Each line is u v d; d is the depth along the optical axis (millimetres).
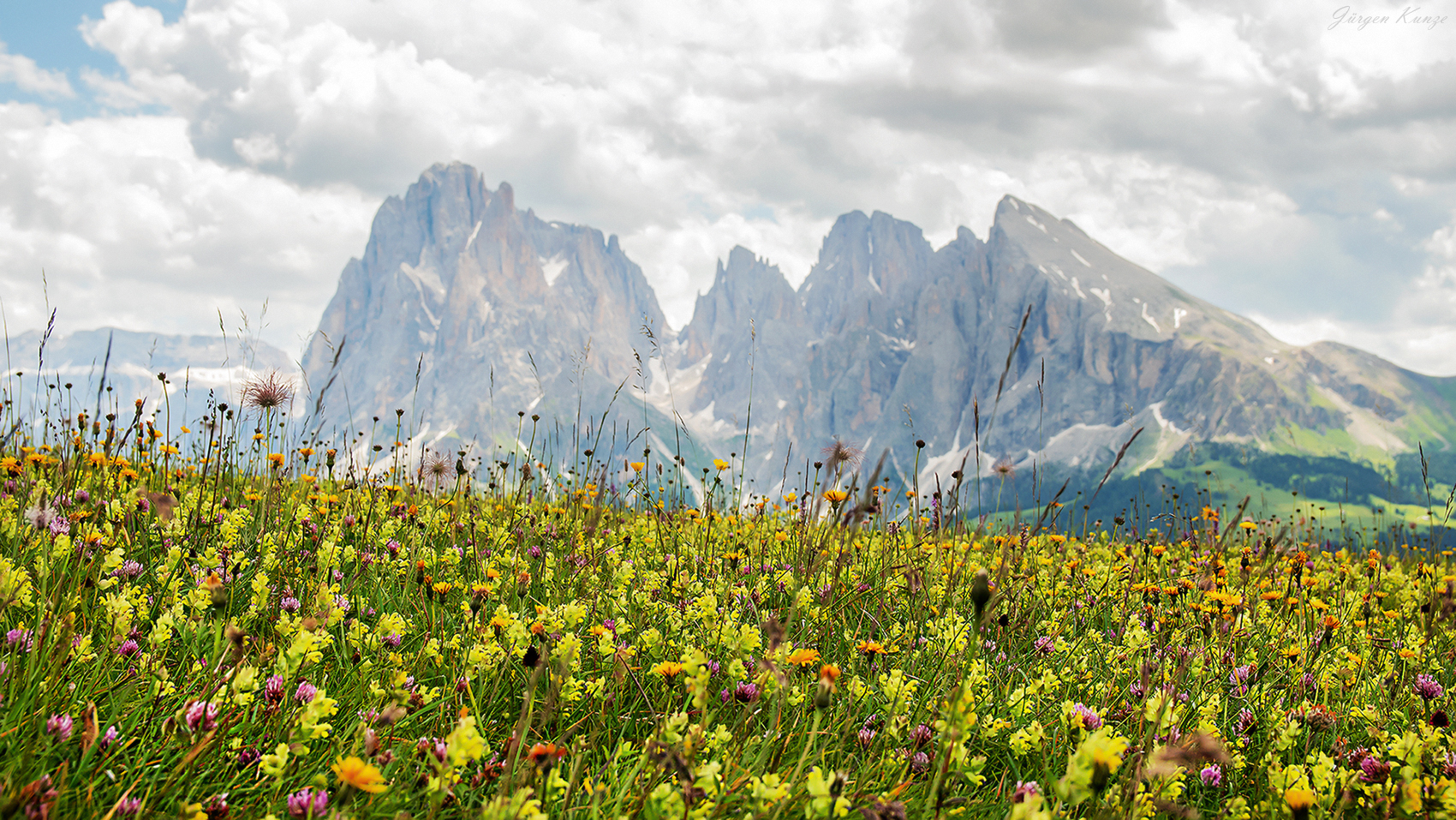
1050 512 5242
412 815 2740
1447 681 5105
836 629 5172
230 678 2949
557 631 3932
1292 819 3039
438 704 3512
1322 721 3916
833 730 3646
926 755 3438
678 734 2938
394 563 5566
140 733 2990
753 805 2801
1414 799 2984
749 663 4125
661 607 5082
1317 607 6266
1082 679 4816
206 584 3348
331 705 2656
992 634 5324
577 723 3336
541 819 2301
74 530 4746
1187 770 3037
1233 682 4734
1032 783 3172
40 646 2959
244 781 2826
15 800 2264
